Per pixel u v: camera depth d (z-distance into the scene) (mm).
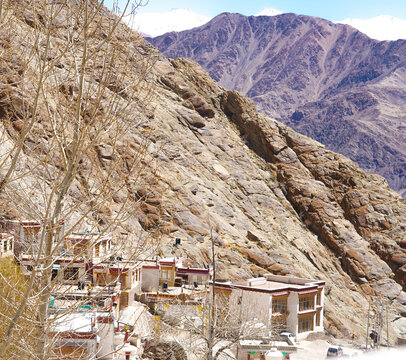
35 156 13938
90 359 15148
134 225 65438
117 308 46062
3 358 12422
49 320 13469
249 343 49906
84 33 13492
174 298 54719
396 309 93875
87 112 13828
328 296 87188
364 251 101312
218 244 80625
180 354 40344
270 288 68500
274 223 100062
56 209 13375
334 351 62219
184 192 84375
